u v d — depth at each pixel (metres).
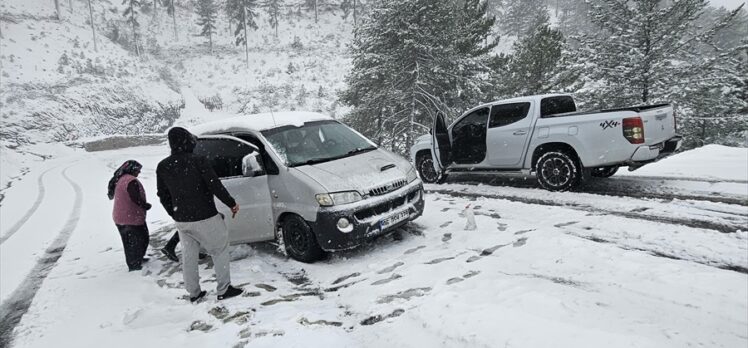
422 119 18.12
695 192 6.57
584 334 2.73
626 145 6.52
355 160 5.59
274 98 57.12
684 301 3.35
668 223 5.30
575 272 4.07
